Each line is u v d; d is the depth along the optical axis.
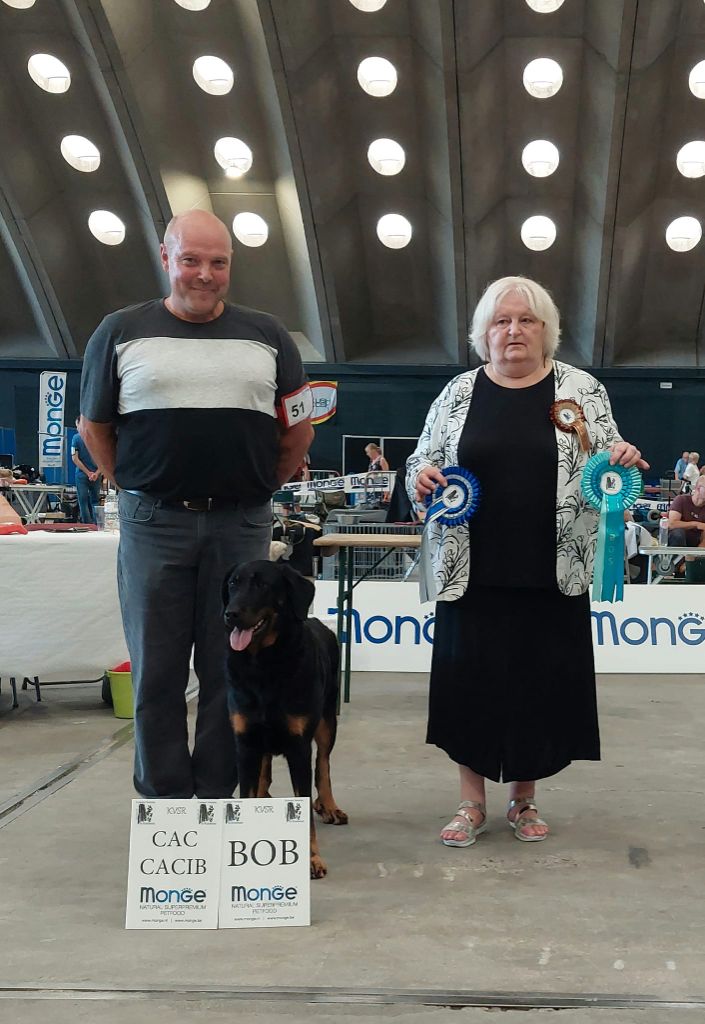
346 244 17.62
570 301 18.59
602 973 2.32
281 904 2.65
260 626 2.85
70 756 4.54
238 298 19.00
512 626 3.37
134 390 3.08
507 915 2.68
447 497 3.36
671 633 7.05
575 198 16.77
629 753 4.66
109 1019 2.10
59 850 3.25
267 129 16.00
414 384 19.47
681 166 16.03
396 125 15.78
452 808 3.76
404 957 2.41
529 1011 2.13
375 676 6.88
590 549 3.42
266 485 3.22
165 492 3.10
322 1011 2.13
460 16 13.38
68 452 18.41
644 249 17.48
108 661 5.39
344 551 5.91
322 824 3.55
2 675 5.24
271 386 3.17
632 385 19.14
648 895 2.84
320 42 14.27
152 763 3.18
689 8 13.54
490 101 15.09
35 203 17.05
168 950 2.47
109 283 18.84
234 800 2.71
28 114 15.97
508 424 3.40
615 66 13.98
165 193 16.52
